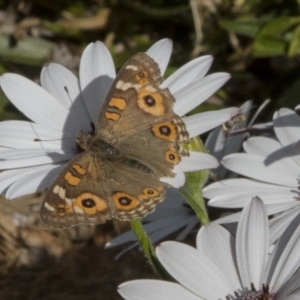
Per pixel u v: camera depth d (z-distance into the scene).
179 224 0.79
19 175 0.76
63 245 0.91
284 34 0.91
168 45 0.77
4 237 0.91
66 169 0.73
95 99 0.77
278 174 0.77
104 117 0.75
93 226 0.91
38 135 0.77
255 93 0.97
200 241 0.74
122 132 0.75
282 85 0.96
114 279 0.90
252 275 0.74
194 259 0.74
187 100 0.75
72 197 0.73
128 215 0.73
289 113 0.77
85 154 0.74
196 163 0.75
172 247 0.74
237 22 0.91
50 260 0.91
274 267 0.74
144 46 0.94
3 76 0.77
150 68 0.74
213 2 0.96
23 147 0.77
